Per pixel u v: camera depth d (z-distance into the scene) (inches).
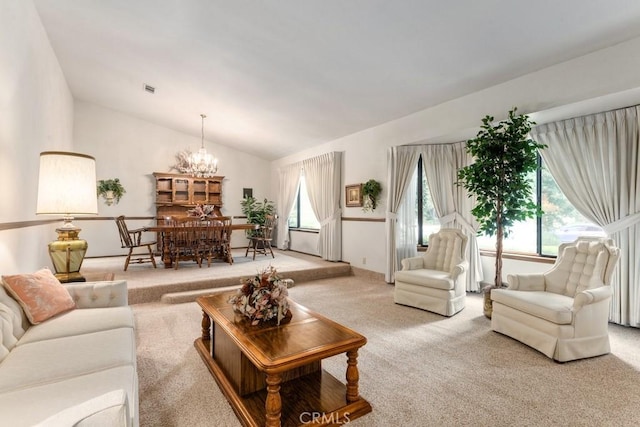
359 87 163.6
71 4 135.6
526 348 107.4
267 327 80.8
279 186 327.0
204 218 227.3
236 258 258.7
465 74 138.6
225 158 321.4
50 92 169.5
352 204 227.1
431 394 80.7
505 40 114.3
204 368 93.2
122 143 275.0
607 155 128.6
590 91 114.5
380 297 169.3
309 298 167.0
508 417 71.7
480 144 135.6
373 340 114.1
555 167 143.5
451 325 128.9
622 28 101.3
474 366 95.0
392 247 195.8
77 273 121.5
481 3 99.7
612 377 89.0
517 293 116.9
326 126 223.6
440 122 167.8
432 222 205.2
